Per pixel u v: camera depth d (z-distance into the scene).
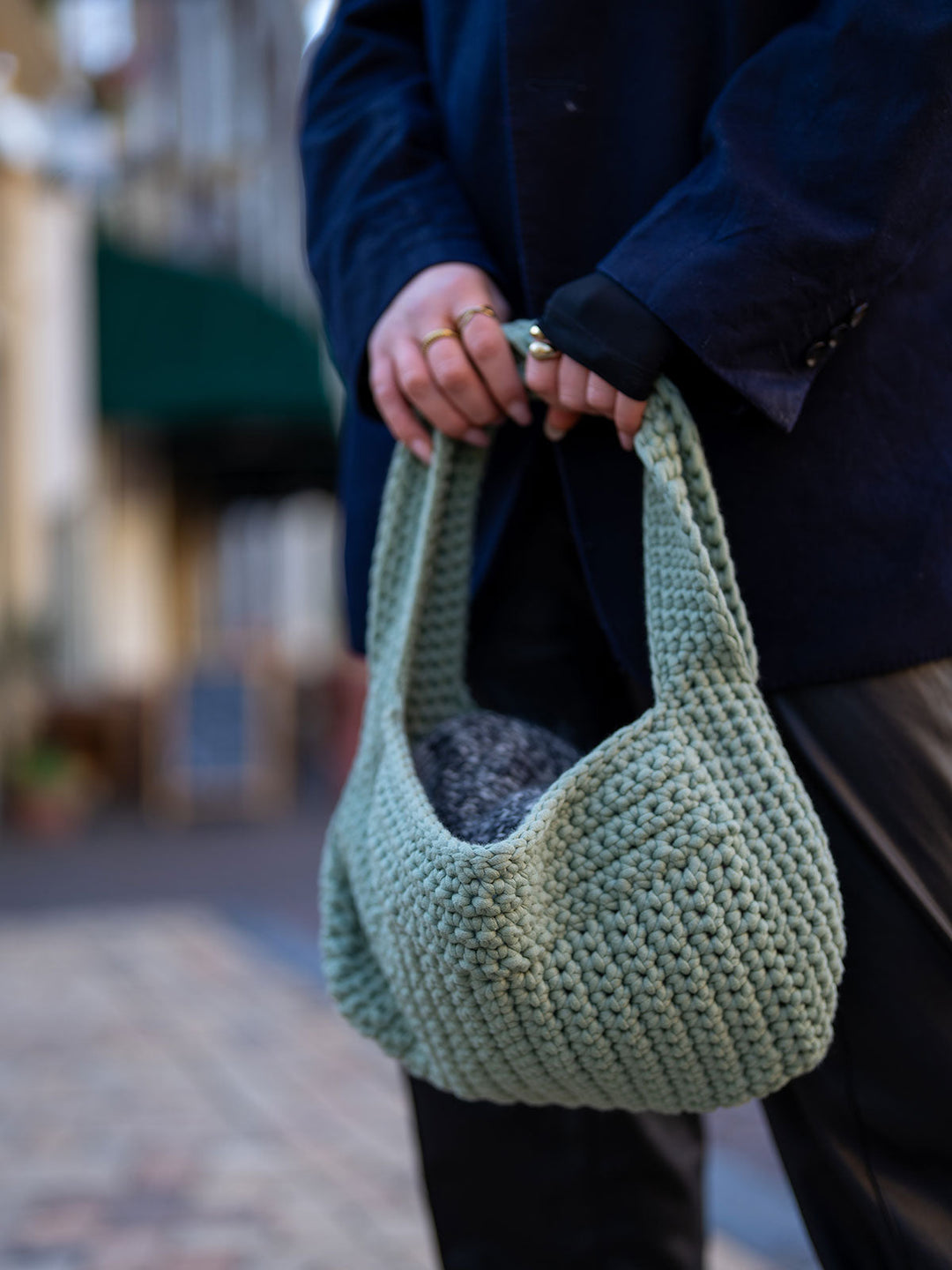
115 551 11.31
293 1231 2.29
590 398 1.03
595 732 1.29
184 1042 3.49
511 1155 1.30
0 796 8.44
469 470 1.19
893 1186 1.04
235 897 5.88
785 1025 0.96
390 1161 2.63
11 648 8.62
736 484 1.05
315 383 9.78
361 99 1.29
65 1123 2.86
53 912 5.51
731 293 0.95
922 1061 1.02
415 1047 1.14
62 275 9.36
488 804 1.08
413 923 1.00
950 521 1.02
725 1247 2.20
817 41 0.99
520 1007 0.97
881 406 1.03
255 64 8.88
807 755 1.04
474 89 1.18
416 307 1.13
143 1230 2.30
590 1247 1.31
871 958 1.03
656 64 1.08
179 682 9.34
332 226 1.24
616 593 1.12
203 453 13.62
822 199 0.96
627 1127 1.31
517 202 1.11
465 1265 1.33
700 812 0.97
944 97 0.94
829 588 1.03
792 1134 1.10
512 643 1.28
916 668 1.02
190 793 9.17
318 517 17.91
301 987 4.12
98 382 9.76
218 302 9.70
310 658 13.62
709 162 1.01
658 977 0.96
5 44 6.15
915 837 1.01
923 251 1.06
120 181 8.66
